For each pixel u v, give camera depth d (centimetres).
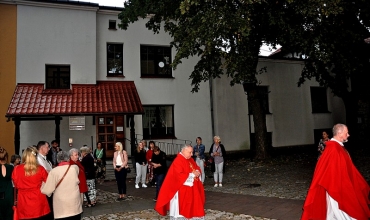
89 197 852
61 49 1600
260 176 1262
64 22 1617
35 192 506
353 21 1386
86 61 1633
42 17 1586
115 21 1764
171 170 541
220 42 1160
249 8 1100
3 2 1534
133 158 1486
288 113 2158
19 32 1547
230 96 1953
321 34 1179
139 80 1773
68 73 1628
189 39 1140
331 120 2312
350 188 453
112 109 1463
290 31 1191
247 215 691
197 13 1116
